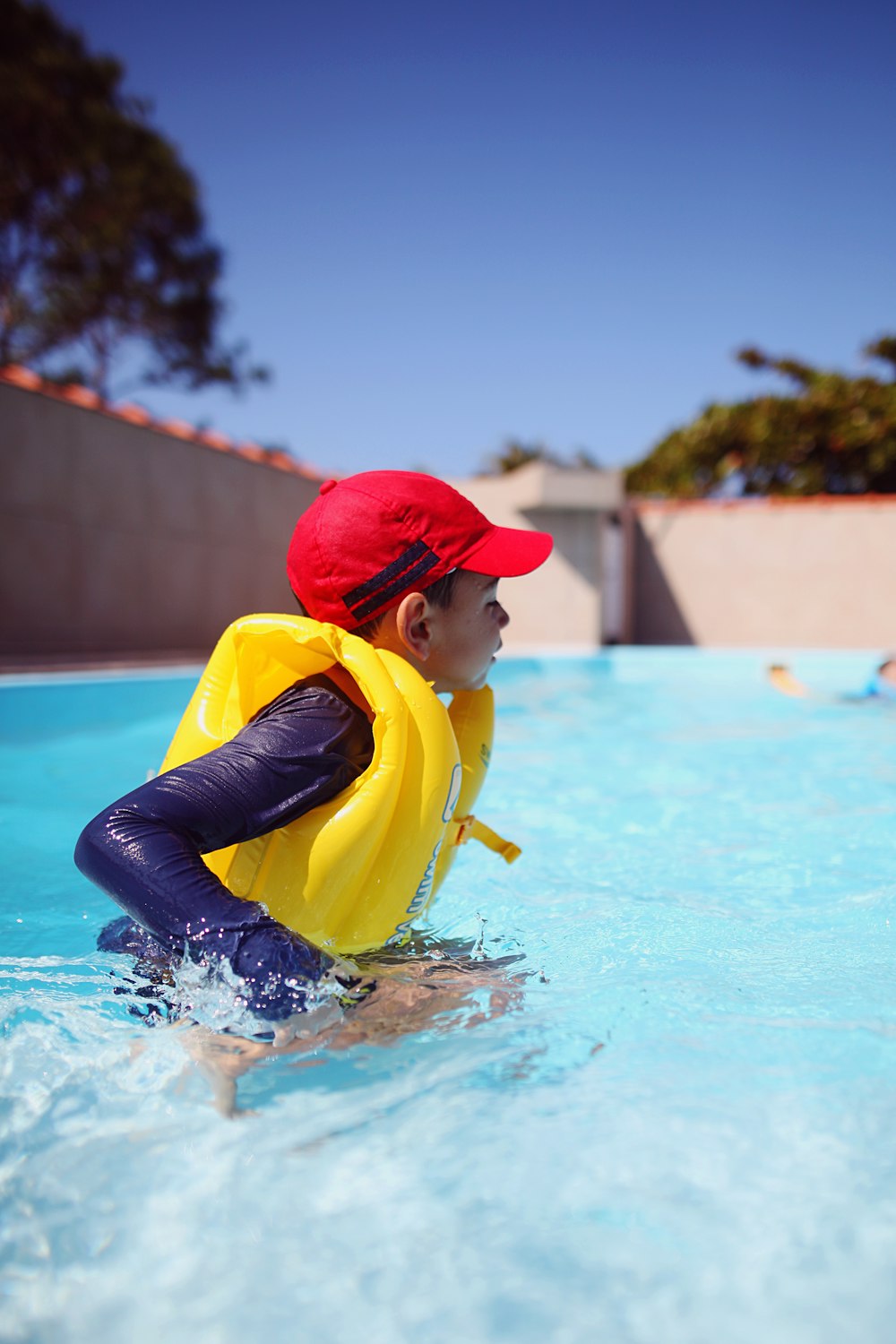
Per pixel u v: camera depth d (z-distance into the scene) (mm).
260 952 1160
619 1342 715
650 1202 878
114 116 21984
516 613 12797
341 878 1306
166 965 1383
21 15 21297
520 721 5699
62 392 7469
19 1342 729
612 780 3680
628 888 2092
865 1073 1132
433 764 1363
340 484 1488
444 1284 782
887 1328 725
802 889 2080
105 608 7867
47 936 1785
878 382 25047
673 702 6812
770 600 13578
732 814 2990
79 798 3254
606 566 13266
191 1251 830
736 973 1496
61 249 22562
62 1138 1000
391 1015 1262
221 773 1243
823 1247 814
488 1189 904
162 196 22812
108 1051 1188
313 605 1477
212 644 9047
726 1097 1074
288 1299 770
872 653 10000
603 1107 1052
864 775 3768
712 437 26281
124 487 8047
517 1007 1335
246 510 9445
